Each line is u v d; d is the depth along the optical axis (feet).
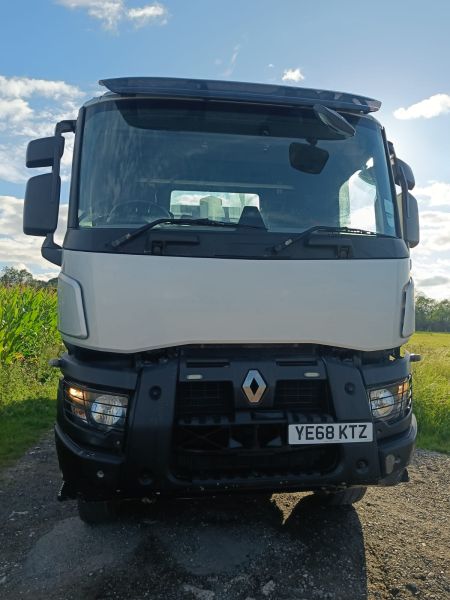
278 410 10.47
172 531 12.49
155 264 10.50
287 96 12.58
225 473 10.30
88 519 12.72
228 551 11.63
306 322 10.90
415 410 28.02
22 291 40.65
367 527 13.25
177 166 12.03
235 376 10.30
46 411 25.13
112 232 10.84
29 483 16.16
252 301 10.70
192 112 12.25
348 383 10.73
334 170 12.68
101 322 10.42
